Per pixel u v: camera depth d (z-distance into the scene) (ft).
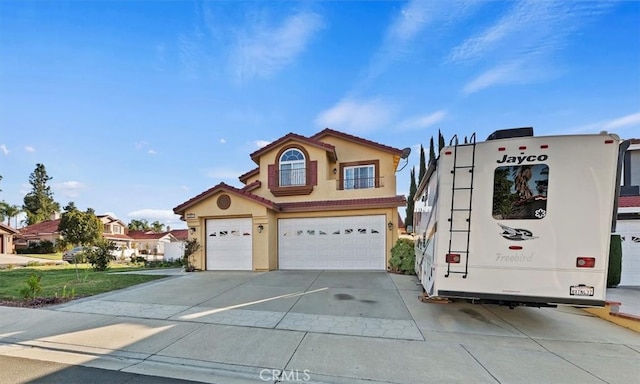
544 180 15.29
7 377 11.73
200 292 26.89
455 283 16.33
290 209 42.93
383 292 26.66
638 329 17.24
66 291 26.84
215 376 11.88
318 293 26.32
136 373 12.10
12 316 19.70
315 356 13.58
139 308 21.56
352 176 47.57
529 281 15.25
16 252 112.47
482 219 16.08
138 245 148.77
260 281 32.35
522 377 11.62
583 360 13.29
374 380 11.49
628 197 34.96
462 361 13.03
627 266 32.35
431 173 19.43
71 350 14.40
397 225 41.09
